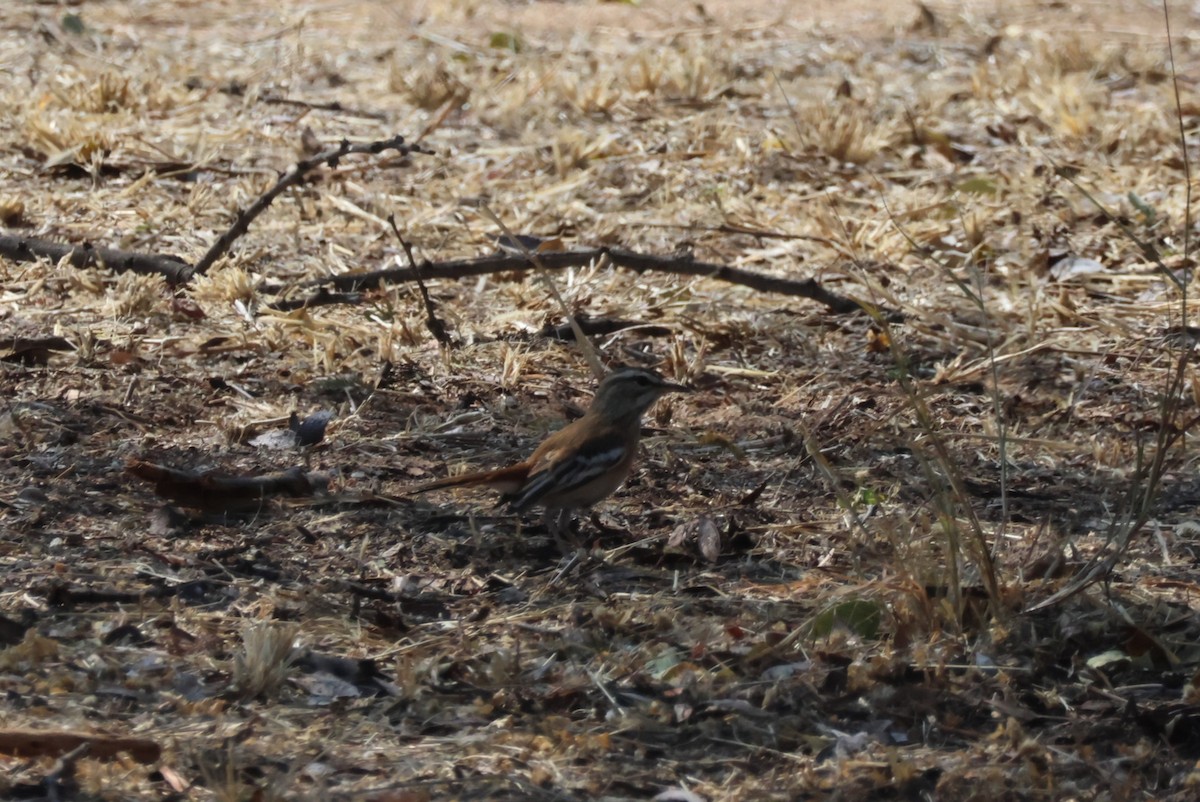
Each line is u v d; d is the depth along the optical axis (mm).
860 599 8328
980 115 20781
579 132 19031
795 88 21750
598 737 7234
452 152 18828
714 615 8555
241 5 26781
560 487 9125
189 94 20594
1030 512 10125
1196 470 10953
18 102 19297
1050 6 28281
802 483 10602
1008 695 7629
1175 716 7473
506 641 8180
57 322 13219
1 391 11641
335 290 14141
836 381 12781
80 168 17234
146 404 11609
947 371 12781
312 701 7523
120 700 7430
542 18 26625
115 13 25469
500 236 15641
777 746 7273
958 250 15891
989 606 8266
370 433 11305
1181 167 18250
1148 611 8508
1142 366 13203
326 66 22562
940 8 27781
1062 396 12484
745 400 12344
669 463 10859
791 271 15398
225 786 6613
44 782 6699
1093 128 19797
